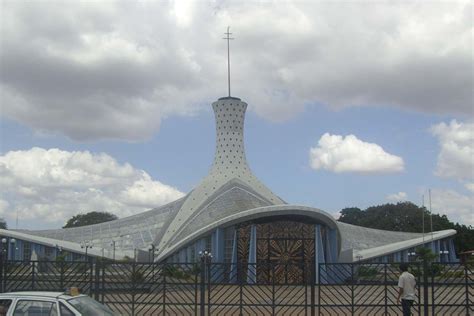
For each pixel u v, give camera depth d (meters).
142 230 84.25
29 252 75.38
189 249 66.50
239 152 87.12
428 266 22.80
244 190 77.19
